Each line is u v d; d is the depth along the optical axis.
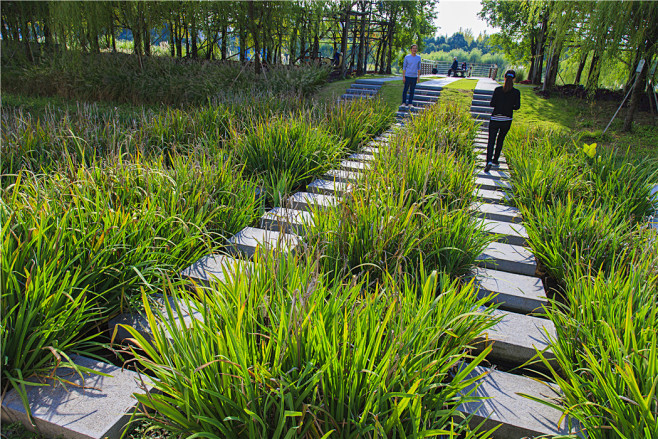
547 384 2.43
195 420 1.84
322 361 1.86
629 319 2.12
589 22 11.83
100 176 3.78
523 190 5.48
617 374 2.01
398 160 4.88
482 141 10.44
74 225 2.89
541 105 14.84
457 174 4.81
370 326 2.04
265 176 5.35
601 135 11.13
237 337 1.84
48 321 2.33
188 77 14.79
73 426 2.04
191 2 17.55
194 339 1.94
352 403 1.76
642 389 1.94
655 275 2.84
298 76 15.68
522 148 7.75
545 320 3.18
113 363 2.65
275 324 2.10
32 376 2.30
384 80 19.47
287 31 21.39
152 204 3.46
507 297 3.49
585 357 2.32
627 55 13.44
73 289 2.64
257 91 13.07
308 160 5.75
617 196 5.04
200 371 1.78
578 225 3.90
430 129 7.68
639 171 5.68
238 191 4.68
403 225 3.38
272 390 1.70
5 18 19.25
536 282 3.71
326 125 7.81
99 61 16.75
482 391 2.48
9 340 2.20
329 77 20.50
